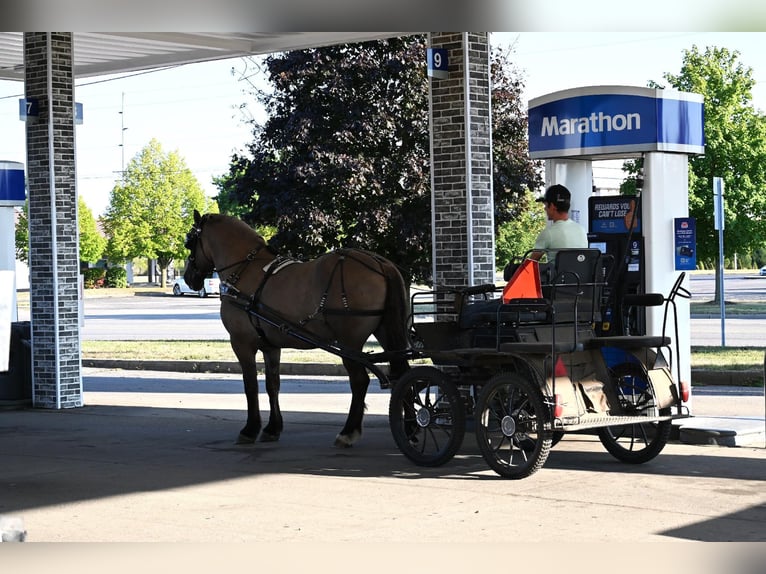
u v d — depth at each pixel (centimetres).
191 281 1400
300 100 2502
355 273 1230
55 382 1758
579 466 1144
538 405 1056
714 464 1142
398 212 2441
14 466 1209
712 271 10281
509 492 1012
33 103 1745
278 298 1290
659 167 1317
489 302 1155
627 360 1216
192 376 2338
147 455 1273
